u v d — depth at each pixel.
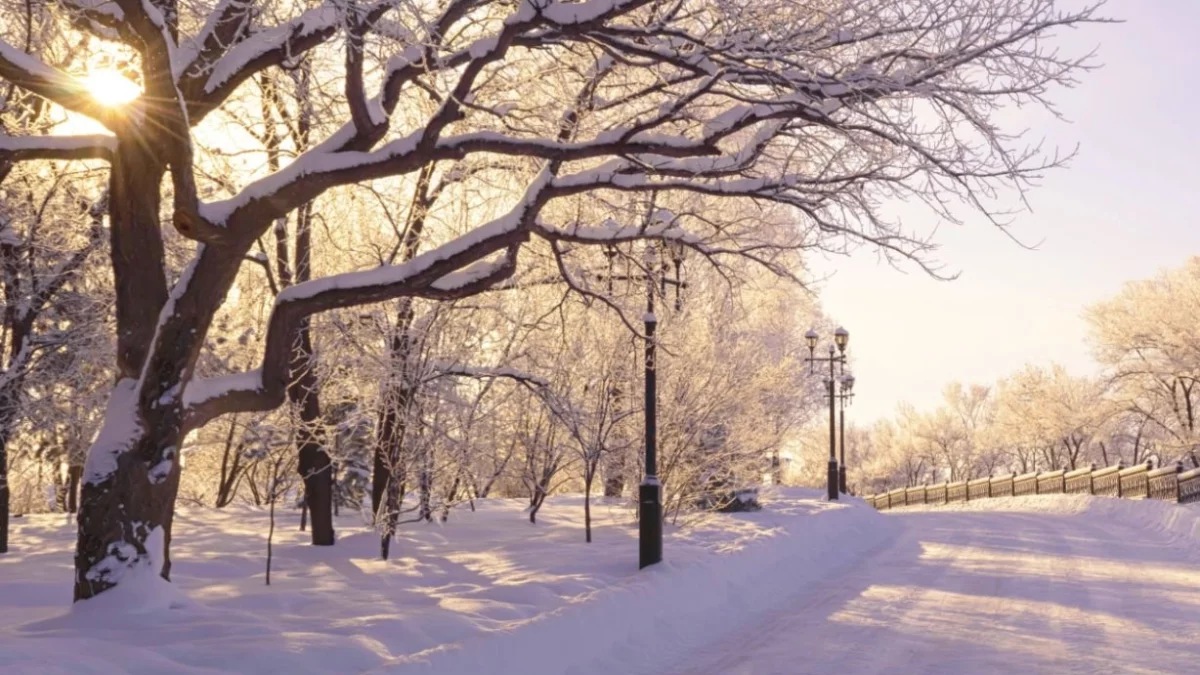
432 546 15.40
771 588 14.71
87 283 16.69
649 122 9.90
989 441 80.00
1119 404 54.69
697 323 18.59
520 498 26.67
